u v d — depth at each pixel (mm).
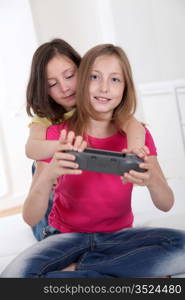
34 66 1324
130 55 2855
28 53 2555
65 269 1088
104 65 1108
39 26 2764
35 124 1318
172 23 2676
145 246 1077
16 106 2576
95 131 1194
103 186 1143
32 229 1459
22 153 2645
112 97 1124
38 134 1258
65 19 2869
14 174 2639
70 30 2898
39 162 1185
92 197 1144
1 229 1588
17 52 2539
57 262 1062
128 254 1048
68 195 1160
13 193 2646
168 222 1423
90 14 2963
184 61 2678
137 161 979
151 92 2404
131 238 1130
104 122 1187
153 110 2439
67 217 1178
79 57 1385
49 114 1323
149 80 2848
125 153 995
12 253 1348
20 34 2541
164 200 1145
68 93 1305
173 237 1090
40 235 1376
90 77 1115
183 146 2318
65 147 976
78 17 2920
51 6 2805
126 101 1188
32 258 1052
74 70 1310
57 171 1000
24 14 2537
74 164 974
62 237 1135
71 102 1323
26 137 2639
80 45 2957
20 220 1681
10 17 2512
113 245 1118
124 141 1208
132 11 2807
